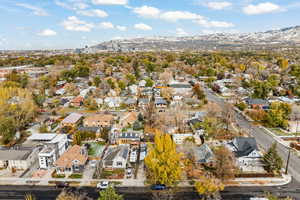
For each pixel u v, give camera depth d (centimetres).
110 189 3469
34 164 5403
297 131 7312
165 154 4253
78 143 6228
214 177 4166
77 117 8219
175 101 10688
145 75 17500
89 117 7850
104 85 12350
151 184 4556
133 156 5584
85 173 4981
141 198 4153
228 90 12469
